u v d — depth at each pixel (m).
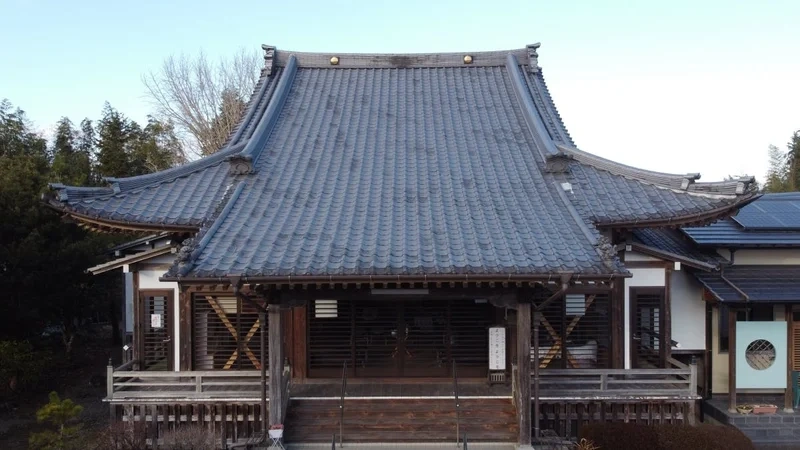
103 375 20.73
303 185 12.69
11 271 20.25
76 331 26.83
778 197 18.00
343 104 16.80
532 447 10.01
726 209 11.12
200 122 38.50
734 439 10.34
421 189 12.48
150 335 13.04
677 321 14.47
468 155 14.19
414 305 13.17
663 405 11.51
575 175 13.48
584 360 13.18
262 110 16.66
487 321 13.14
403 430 10.62
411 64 18.50
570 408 11.44
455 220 11.04
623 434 10.34
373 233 10.56
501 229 10.65
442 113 16.34
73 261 21.67
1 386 17.80
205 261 9.48
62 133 47.03
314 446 10.23
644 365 13.16
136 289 13.03
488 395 11.71
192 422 11.36
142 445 11.05
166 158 38.66
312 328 13.22
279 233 10.49
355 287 10.23
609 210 12.03
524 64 18.47
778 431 12.45
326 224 10.90
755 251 14.95
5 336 20.88
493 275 9.02
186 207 12.16
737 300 12.91
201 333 13.21
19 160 23.98
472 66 18.52
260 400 10.98
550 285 11.08
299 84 17.83
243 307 13.23
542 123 15.72
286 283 9.16
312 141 14.83
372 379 13.05
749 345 13.55
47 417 10.77
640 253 12.95
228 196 12.06
